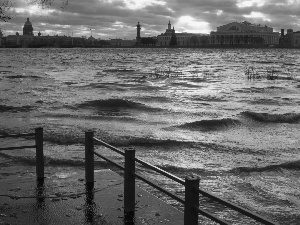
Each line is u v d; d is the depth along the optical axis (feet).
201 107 89.40
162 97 105.91
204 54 586.86
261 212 27.63
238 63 311.06
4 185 29.17
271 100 101.65
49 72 204.33
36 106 84.69
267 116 71.36
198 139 54.54
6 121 66.18
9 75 178.40
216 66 267.39
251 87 133.90
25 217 23.20
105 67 253.65
